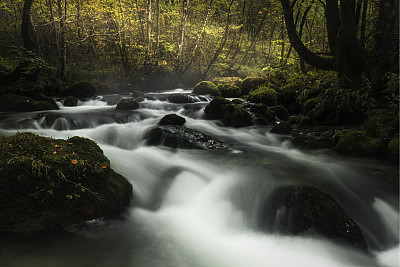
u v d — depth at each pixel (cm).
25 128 758
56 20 1410
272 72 1468
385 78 722
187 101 1250
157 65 1797
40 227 354
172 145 693
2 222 346
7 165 358
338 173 541
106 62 1819
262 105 1003
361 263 371
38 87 1134
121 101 1083
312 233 404
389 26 708
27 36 1227
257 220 450
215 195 491
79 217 378
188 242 373
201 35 1914
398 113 630
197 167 573
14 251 320
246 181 506
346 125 785
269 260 358
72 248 335
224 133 848
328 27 873
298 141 715
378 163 584
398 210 472
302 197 436
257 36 2333
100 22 1648
